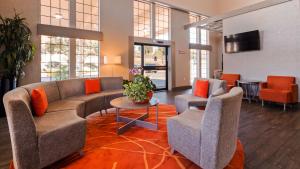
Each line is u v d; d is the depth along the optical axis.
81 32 6.05
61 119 2.48
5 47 4.29
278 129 3.38
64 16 5.91
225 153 1.92
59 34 5.64
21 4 5.00
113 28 6.80
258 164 2.18
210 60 10.44
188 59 9.30
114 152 2.46
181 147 2.22
